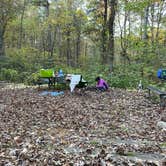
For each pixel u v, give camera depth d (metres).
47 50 56.12
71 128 10.22
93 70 26.42
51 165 6.50
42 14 54.53
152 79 24.48
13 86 23.12
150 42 30.59
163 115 12.29
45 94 17.47
